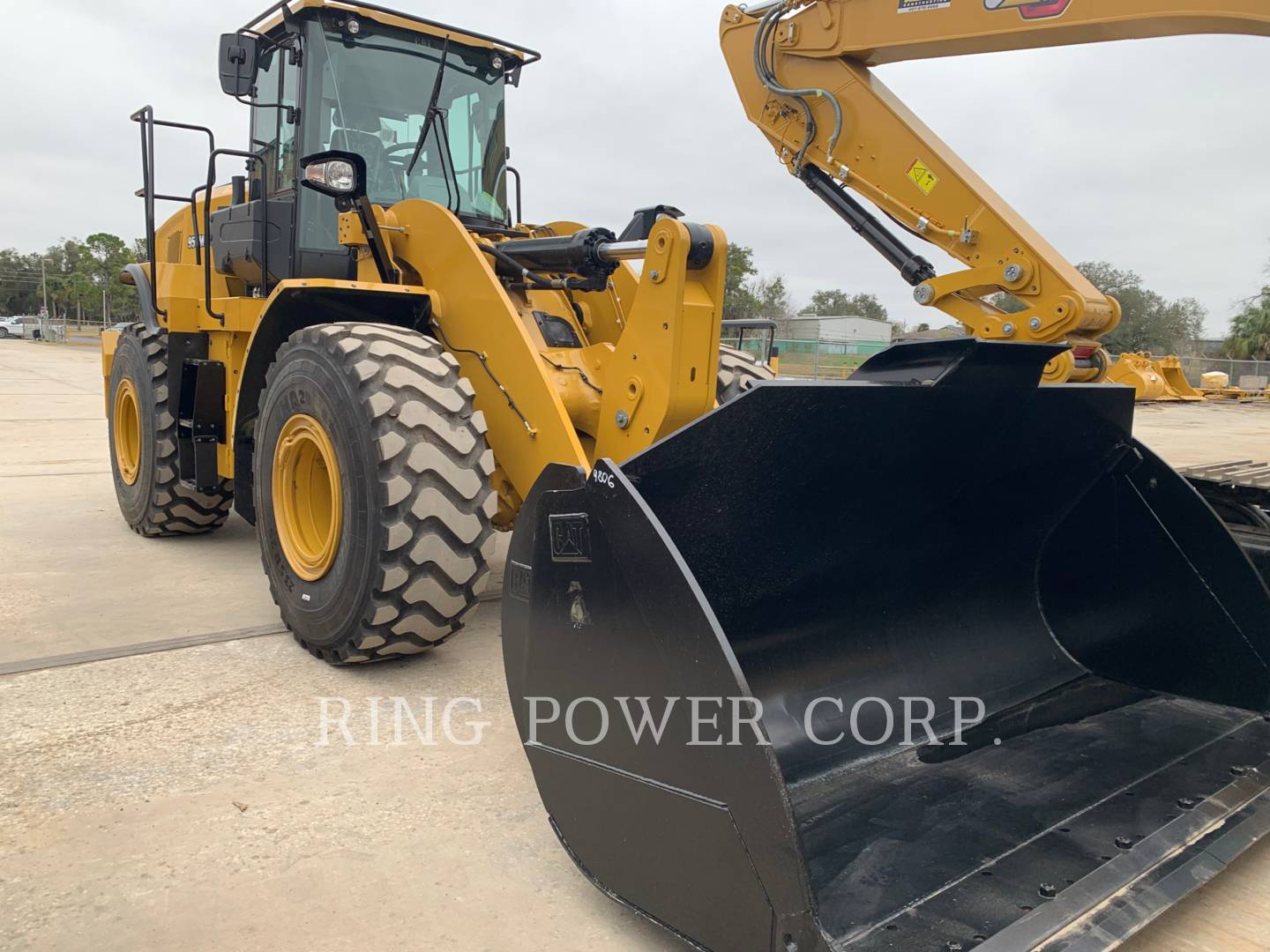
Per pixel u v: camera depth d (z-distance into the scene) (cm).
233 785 243
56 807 230
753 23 466
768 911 152
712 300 289
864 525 251
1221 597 255
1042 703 264
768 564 236
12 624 373
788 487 228
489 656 344
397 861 211
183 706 293
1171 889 174
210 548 520
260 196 437
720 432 204
